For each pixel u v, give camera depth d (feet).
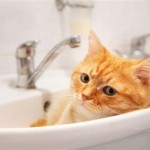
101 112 1.64
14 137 1.14
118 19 3.04
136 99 1.61
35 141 1.17
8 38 2.39
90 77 1.71
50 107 2.11
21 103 2.04
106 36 2.99
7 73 2.46
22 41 2.46
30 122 2.11
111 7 2.94
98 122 1.29
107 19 2.95
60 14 2.62
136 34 3.26
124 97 1.60
